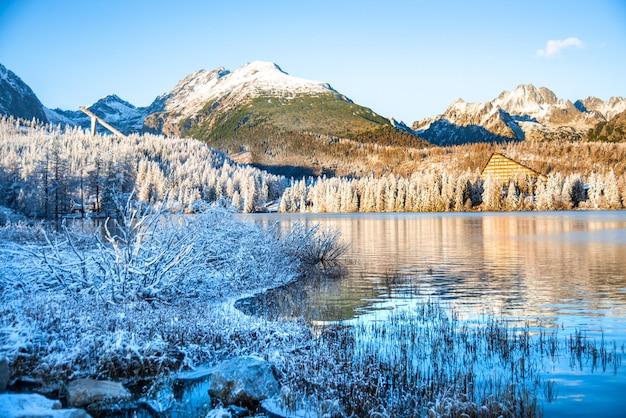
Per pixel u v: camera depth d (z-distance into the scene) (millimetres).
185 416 8453
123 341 10523
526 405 8547
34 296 14273
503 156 145625
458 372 9922
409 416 8367
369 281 22969
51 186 91125
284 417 8461
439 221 80875
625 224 66062
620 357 11492
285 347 11492
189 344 11352
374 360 10922
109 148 175500
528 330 14078
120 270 15711
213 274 19234
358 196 148375
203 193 145500
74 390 8727
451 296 19266
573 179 129000
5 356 9266
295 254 28297
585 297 18750
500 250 35844
